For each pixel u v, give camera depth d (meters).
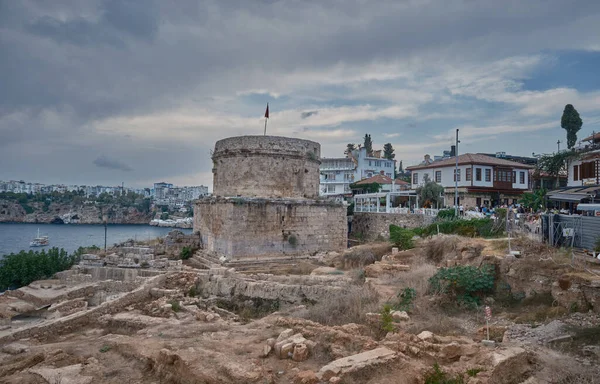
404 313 18.61
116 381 15.24
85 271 38.44
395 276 26.66
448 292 21.44
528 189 61.69
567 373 12.64
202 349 16.36
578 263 19.08
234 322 24.72
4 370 16.36
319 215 42.84
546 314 17.44
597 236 20.80
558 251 21.59
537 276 19.72
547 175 57.53
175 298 29.88
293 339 16.14
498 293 20.84
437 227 37.59
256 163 42.56
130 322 24.73
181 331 20.88
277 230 40.28
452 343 14.23
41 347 19.62
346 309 21.61
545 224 24.12
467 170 57.75
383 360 13.44
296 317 22.05
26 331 22.09
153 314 26.91
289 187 43.66
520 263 20.80
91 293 32.81
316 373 12.91
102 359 17.61
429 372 12.84
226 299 30.31
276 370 14.14
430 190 54.53
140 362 16.84
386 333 17.00
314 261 39.84
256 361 14.84
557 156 46.59
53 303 29.86
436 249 30.22
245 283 30.28
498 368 12.47
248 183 42.47
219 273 33.16
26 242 135.88
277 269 36.59
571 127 61.75
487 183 58.31
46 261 41.31
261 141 42.62
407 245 36.06
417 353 14.15
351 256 35.91
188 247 46.41
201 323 23.34
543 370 13.16
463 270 21.81
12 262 39.69
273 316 23.17
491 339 16.03
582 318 16.09
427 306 20.27
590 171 39.69
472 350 14.04
